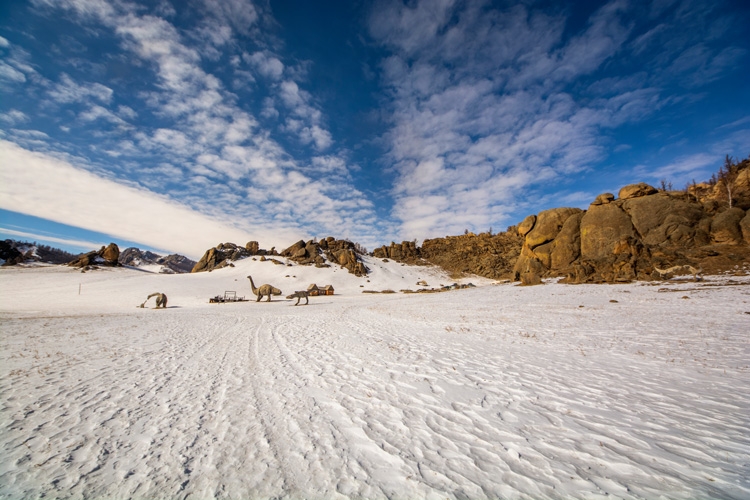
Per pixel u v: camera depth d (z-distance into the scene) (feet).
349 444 12.69
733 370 20.39
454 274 246.68
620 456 11.09
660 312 50.31
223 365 26.09
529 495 9.30
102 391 19.56
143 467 11.28
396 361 26.02
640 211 127.75
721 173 156.76
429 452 11.91
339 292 192.44
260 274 225.97
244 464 11.38
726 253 99.66
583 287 101.24
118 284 162.81
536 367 22.98
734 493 8.91
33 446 12.76
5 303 108.06
